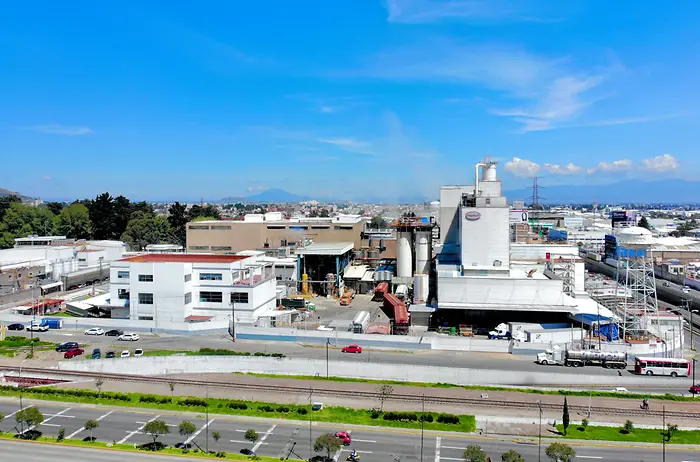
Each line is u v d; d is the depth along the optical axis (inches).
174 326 3713.1
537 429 2234.3
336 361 2935.5
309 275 5369.1
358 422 2274.9
